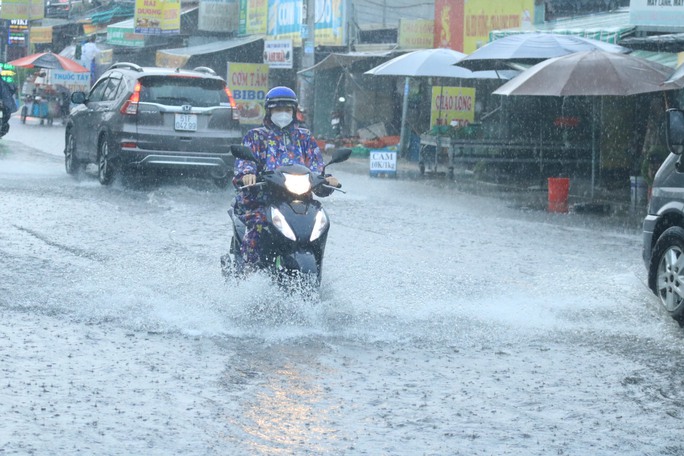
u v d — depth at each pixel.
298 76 61.72
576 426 10.59
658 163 34.19
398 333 14.56
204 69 34.53
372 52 54.31
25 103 78.50
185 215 27.05
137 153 32.22
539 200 35.78
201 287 16.97
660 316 16.39
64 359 12.59
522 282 19.09
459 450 9.73
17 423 10.09
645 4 32.25
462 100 47.53
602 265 21.48
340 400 11.27
